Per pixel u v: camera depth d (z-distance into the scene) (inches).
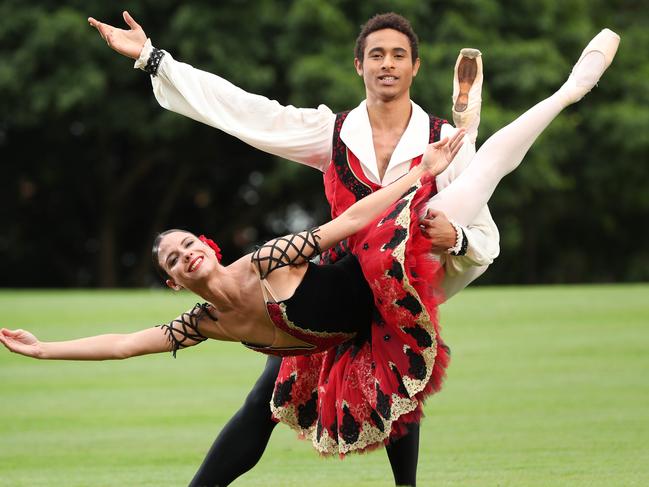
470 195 535.2
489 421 861.8
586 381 1029.8
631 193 2891.2
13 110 2506.2
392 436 538.9
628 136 2642.7
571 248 3193.9
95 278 3053.6
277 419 575.2
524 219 3048.7
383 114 557.6
